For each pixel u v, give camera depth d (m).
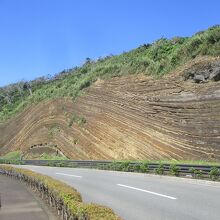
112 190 22.41
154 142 41.50
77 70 83.12
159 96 43.44
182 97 40.03
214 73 37.38
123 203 17.39
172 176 27.14
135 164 34.06
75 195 13.62
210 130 35.72
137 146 43.81
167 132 40.44
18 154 71.94
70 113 62.16
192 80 39.81
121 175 31.92
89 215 9.23
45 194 21.64
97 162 41.53
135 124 45.69
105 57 76.12
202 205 15.41
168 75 43.72
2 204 21.73
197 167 25.22
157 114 42.84
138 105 46.44
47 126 67.38
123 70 53.94
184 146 37.66
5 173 45.56
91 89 58.31
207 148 35.25
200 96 37.97
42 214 17.53
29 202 21.92
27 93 103.62
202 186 21.61
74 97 62.53
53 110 67.75
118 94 51.16
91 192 22.00
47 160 52.97
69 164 47.81
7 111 92.12
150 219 13.39
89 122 55.59
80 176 33.03
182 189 20.66
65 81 75.44
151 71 47.47
